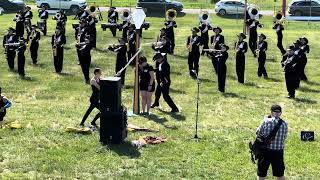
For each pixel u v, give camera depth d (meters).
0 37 35.12
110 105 16.61
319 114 21.28
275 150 13.21
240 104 22.41
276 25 32.44
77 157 15.70
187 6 54.28
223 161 15.76
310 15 47.91
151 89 20.17
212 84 25.48
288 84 23.38
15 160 15.35
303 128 19.34
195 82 25.75
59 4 49.22
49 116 19.81
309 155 16.36
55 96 22.88
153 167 15.20
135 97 20.28
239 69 25.75
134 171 14.89
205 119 20.11
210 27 32.19
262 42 27.00
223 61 23.89
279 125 13.12
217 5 49.72
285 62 23.59
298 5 48.19
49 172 14.66
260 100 23.09
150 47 32.59
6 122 18.47
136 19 20.31
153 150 16.41
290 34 39.41
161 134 17.97
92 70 27.52
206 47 31.95
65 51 31.42
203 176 14.67
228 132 18.50
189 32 39.00
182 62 29.64
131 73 26.98
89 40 25.38
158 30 38.91
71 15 48.59
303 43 26.41
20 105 21.33
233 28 42.72
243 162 15.71
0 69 27.25
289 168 15.38
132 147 16.58
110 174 14.64
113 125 16.67
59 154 15.86
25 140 16.95
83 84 25.00
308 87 25.53
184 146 16.84
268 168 14.06
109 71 27.44
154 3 48.66
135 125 18.88
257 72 27.70
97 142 16.88
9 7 48.50
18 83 24.77
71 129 17.83
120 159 15.65
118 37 35.97
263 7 53.84
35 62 28.45
